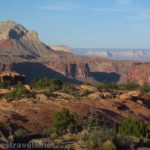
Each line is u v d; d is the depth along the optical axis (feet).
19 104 190.39
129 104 232.94
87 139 97.86
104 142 92.12
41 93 227.81
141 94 255.50
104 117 191.01
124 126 131.23
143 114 224.12
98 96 233.14
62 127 133.49
